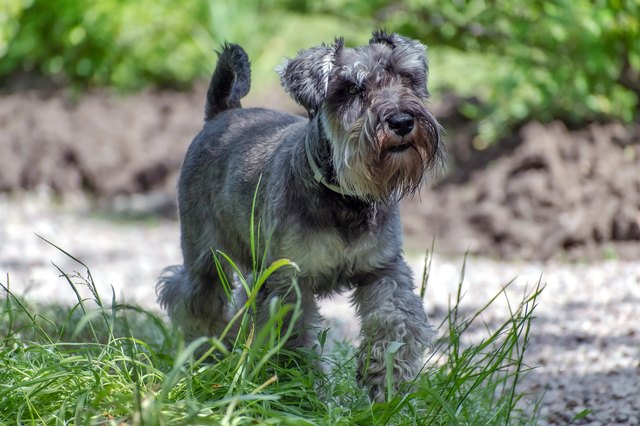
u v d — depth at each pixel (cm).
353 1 1911
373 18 1931
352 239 783
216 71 977
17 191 2177
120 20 2419
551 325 1127
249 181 848
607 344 1042
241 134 903
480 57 2034
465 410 755
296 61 812
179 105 2305
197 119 2239
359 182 770
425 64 834
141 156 2164
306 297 813
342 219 780
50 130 2216
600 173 1623
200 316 930
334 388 772
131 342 779
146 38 2444
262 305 807
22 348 770
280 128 879
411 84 816
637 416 827
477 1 1788
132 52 2438
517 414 865
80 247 1691
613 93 1769
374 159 774
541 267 1484
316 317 834
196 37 2500
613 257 1522
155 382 725
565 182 1625
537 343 1070
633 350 1012
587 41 1666
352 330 1164
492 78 1938
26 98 2348
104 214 2016
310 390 727
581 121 1778
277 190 799
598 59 1659
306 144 781
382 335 780
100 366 739
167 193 2094
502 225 1616
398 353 770
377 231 792
